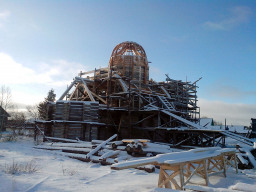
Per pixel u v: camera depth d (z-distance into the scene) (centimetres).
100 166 1127
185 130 2031
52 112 2470
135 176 859
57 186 606
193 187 512
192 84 3594
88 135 2291
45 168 941
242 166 1408
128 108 2520
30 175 732
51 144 1736
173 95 3378
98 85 3028
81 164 1159
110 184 688
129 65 3303
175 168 592
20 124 3525
